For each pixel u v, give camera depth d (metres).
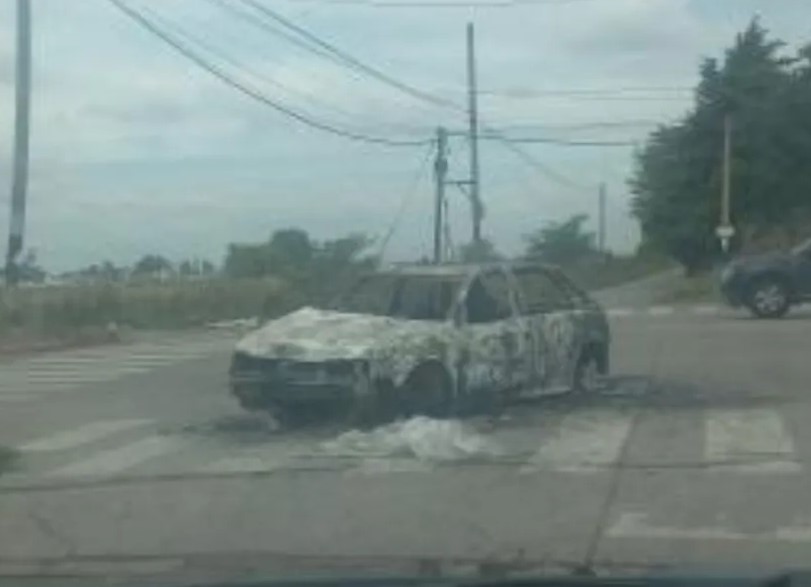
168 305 41.97
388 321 15.64
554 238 102.25
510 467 12.84
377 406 15.11
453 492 11.74
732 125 78.31
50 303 36.75
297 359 14.98
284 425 15.72
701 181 81.19
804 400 17.27
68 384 22.36
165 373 24.02
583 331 18.00
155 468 13.34
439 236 52.31
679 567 8.52
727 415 16.03
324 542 10.02
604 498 11.37
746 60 81.06
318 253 61.97
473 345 16.02
